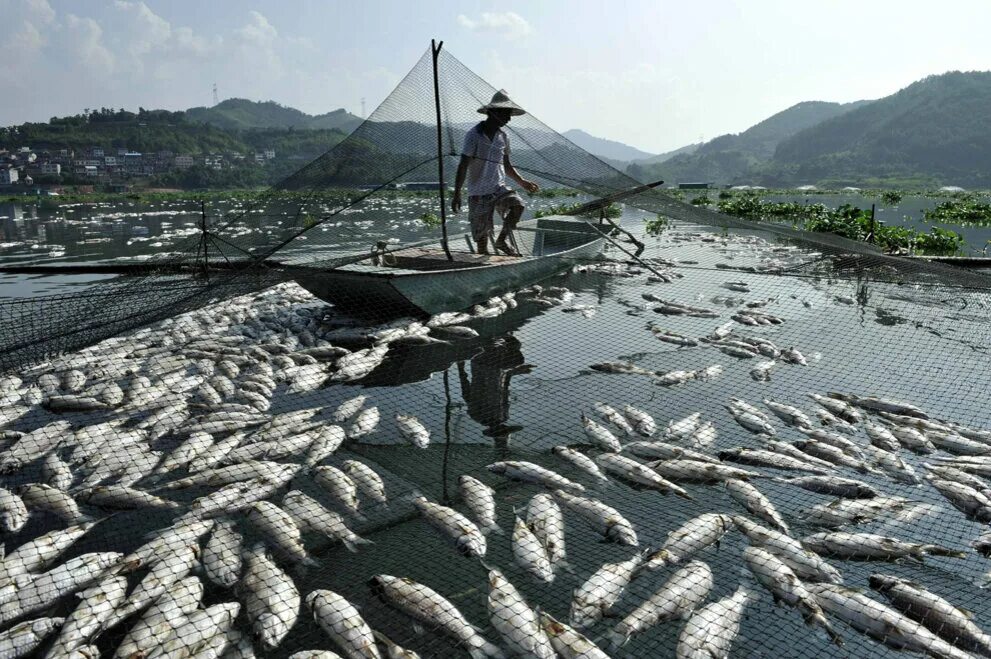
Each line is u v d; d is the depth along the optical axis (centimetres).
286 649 383
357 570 459
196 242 1069
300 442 638
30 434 653
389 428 682
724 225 1076
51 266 1602
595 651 370
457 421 700
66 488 565
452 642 388
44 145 15525
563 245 1512
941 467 576
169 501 544
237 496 539
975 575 447
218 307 1140
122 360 876
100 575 440
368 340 957
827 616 407
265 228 891
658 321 1061
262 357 879
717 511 531
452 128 996
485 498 539
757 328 1013
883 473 578
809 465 586
